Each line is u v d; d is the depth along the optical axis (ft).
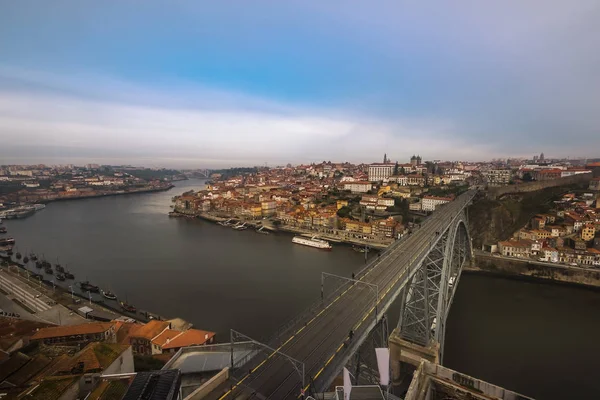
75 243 526.98
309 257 452.76
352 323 138.41
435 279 224.94
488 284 357.20
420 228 326.44
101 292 316.19
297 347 122.11
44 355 153.58
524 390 180.65
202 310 280.72
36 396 107.24
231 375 108.58
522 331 244.22
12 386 122.21
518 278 375.86
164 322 225.35
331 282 341.21
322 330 133.90
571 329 247.91
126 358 145.59
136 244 524.52
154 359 177.58
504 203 516.32
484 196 594.24
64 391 110.52
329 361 112.78
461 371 195.83
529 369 197.88
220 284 339.36
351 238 564.71
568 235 441.68
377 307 151.64
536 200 551.59
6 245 506.89
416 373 68.33
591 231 415.03
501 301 305.32
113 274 372.79
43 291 320.09
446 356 210.59
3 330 193.36
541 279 368.89
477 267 404.16
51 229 648.38
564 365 201.67
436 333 176.24
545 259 396.57
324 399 102.78
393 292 165.68
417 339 176.55
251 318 264.93
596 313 278.67
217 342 225.35
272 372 108.78
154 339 203.31
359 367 150.61
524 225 490.08
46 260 428.56
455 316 270.87
